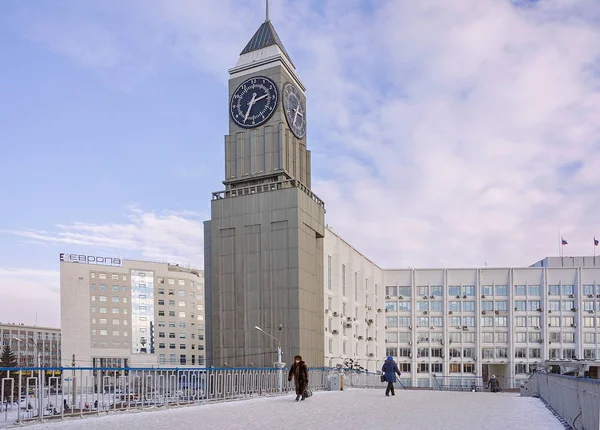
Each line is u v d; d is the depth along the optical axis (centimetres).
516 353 9119
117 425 1477
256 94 6391
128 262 13738
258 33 6675
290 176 6288
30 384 1616
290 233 5772
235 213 6081
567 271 9275
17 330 18000
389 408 1998
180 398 2156
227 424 1490
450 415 1739
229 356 5816
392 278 9544
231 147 6475
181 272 14588
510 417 1711
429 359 9244
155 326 13838
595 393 1209
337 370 3991
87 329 12862
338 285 6900
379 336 9069
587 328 9081
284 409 1964
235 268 5975
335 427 1422
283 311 5659
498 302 9294
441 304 9406
